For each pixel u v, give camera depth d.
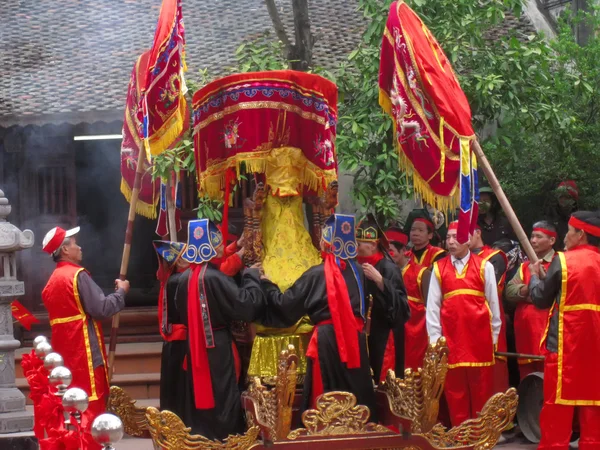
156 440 5.55
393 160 9.20
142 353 10.80
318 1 14.24
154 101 6.56
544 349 6.87
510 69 9.65
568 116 9.93
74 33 13.88
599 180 10.14
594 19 11.55
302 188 6.50
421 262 8.20
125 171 7.87
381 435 5.77
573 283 6.68
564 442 6.70
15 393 7.62
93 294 7.06
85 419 4.68
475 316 7.44
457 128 6.25
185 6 14.26
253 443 5.64
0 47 13.58
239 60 9.73
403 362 7.26
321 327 6.00
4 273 7.71
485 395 7.45
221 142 6.36
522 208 10.41
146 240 14.99
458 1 9.29
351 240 6.24
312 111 6.30
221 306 6.05
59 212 13.16
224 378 6.10
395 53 6.48
